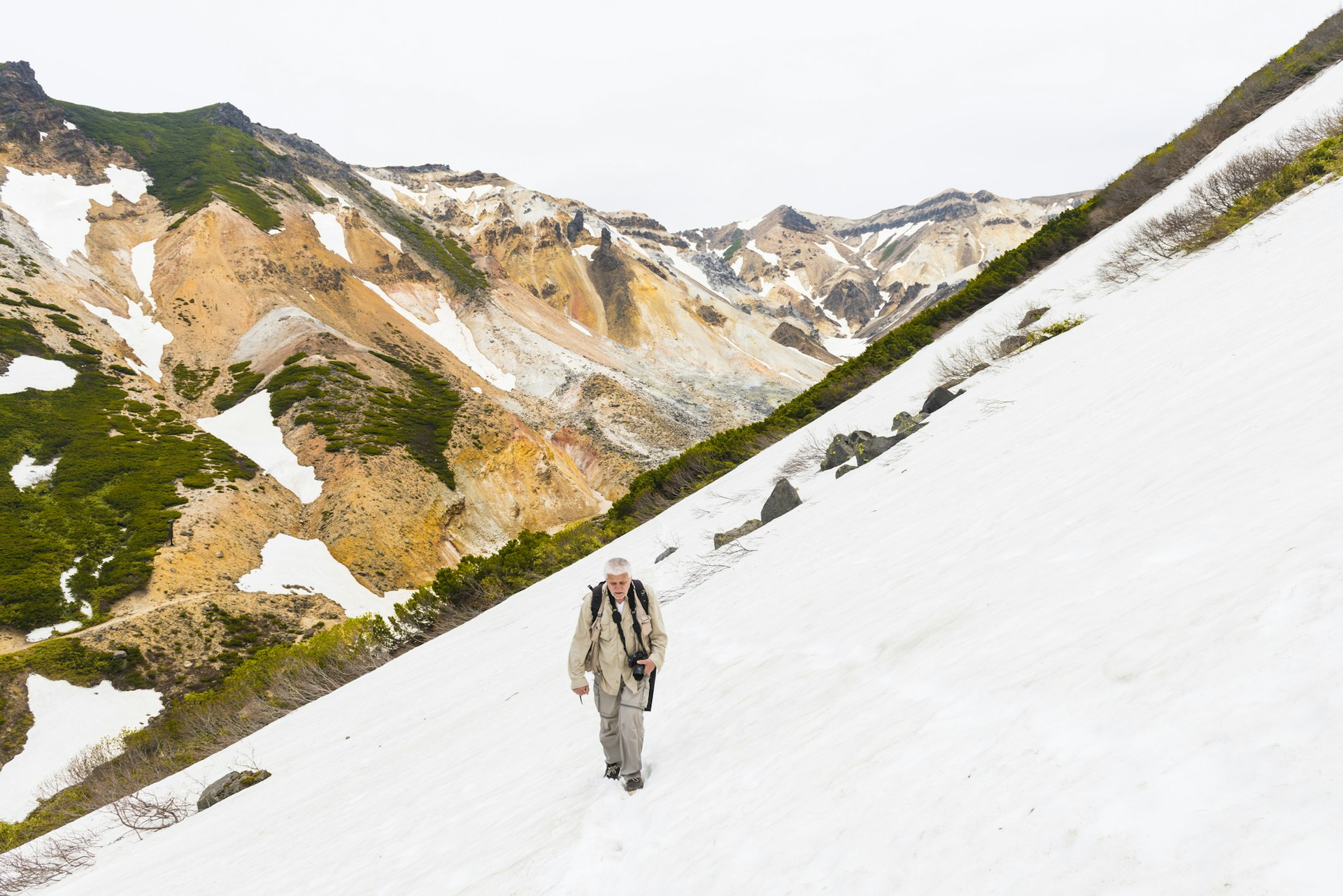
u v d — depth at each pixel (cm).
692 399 14962
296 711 1775
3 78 13162
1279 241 954
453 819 543
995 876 170
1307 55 2394
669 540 1596
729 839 282
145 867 882
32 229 10531
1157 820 155
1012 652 284
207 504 6028
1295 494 273
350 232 14675
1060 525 424
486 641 1463
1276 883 121
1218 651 197
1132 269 1518
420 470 7556
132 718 3862
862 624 457
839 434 1582
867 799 242
